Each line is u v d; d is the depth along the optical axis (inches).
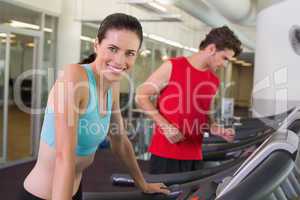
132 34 46.2
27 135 243.4
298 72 146.0
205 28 325.4
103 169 202.2
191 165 91.4
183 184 72.7
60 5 274.1
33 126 245.1
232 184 38.2
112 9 266.7
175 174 83.0
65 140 45.4
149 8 256.1
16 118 239.6
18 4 232.2
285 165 37.7
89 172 196.9
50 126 52.6
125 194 74.5
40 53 253.3
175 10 260.5
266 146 40.5
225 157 112.1
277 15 152.5
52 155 53.2
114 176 86.8
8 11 228.1
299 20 145.3
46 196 55.4
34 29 250.5
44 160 54.7
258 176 36.8
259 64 171.8
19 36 237.6
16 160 228.4
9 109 235.8
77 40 281.4
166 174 83.4
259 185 36.0
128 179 85.4
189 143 90.1
